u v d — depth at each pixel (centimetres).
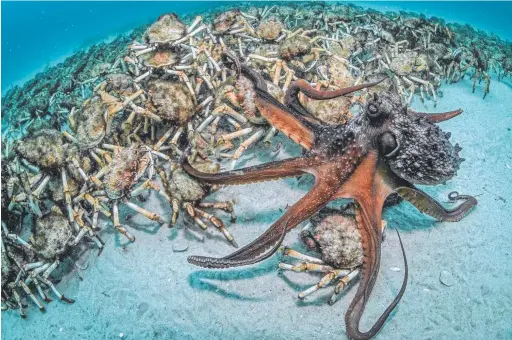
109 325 81
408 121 75
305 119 86
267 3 271
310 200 72
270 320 77
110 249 93
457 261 85
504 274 83
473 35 205
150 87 99
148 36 109
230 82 103
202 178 77
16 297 86
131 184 85
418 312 77
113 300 85
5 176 98
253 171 76
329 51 129
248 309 79
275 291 81
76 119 102
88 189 94
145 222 96
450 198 92
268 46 126
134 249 92
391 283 81
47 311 87
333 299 76
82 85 156
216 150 103
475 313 77
